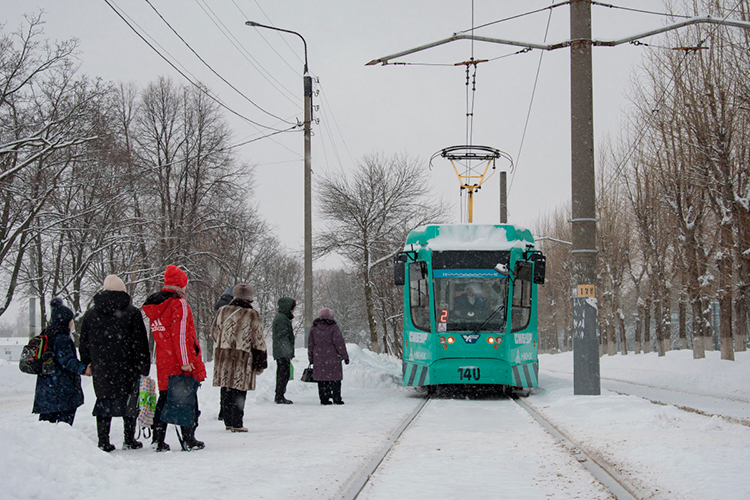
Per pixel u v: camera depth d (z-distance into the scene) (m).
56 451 5.11
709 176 22.80
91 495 4.69
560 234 56.72
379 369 19.23
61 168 25.31
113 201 28.73
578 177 12.53
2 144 23.06
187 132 35.97
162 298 6.94
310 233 20.56
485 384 13.88
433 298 13.80
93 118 25.67
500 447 7.14
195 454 6.70
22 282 29.36
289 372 12.51
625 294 54.59
